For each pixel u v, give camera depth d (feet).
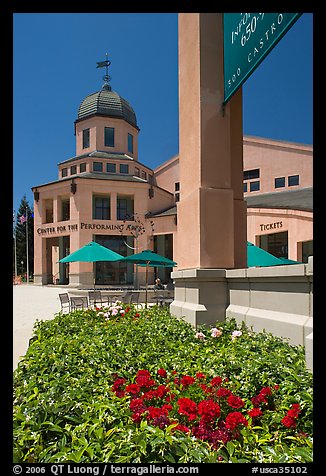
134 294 56.95
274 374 11.02
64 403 8.98
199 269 21.27
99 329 20.86
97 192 123.54
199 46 22.76
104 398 9.77
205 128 22.63
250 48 18.26
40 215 130.82
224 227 22.50
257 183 140.36
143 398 9.41
